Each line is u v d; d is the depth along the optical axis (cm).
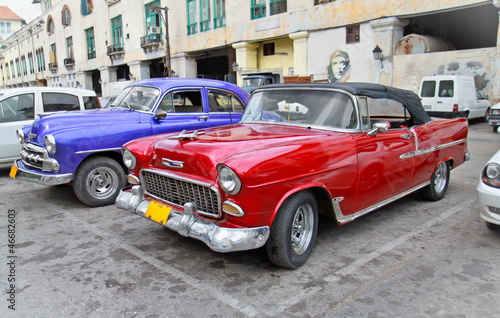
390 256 356
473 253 361
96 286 306
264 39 2062
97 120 523
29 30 4978
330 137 350
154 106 561
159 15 2688
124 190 392
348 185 355
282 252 314
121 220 468
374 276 318
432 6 1420
